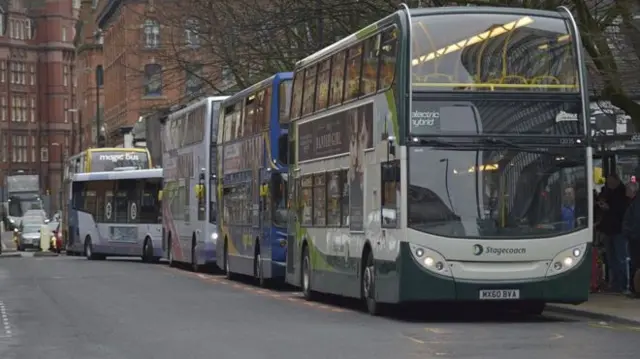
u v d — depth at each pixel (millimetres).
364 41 34844
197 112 63938
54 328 32469
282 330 30359
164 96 132250
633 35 37969
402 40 31297
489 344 25875
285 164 47500
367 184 34062
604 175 40750
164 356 25000
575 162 31422
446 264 30859
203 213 62312
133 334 30094
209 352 25500
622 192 37781
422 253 30828
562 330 29141
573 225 31297
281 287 50531
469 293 30828
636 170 41125
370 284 34125
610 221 37750
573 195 31375
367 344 26422
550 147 31344
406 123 31000
